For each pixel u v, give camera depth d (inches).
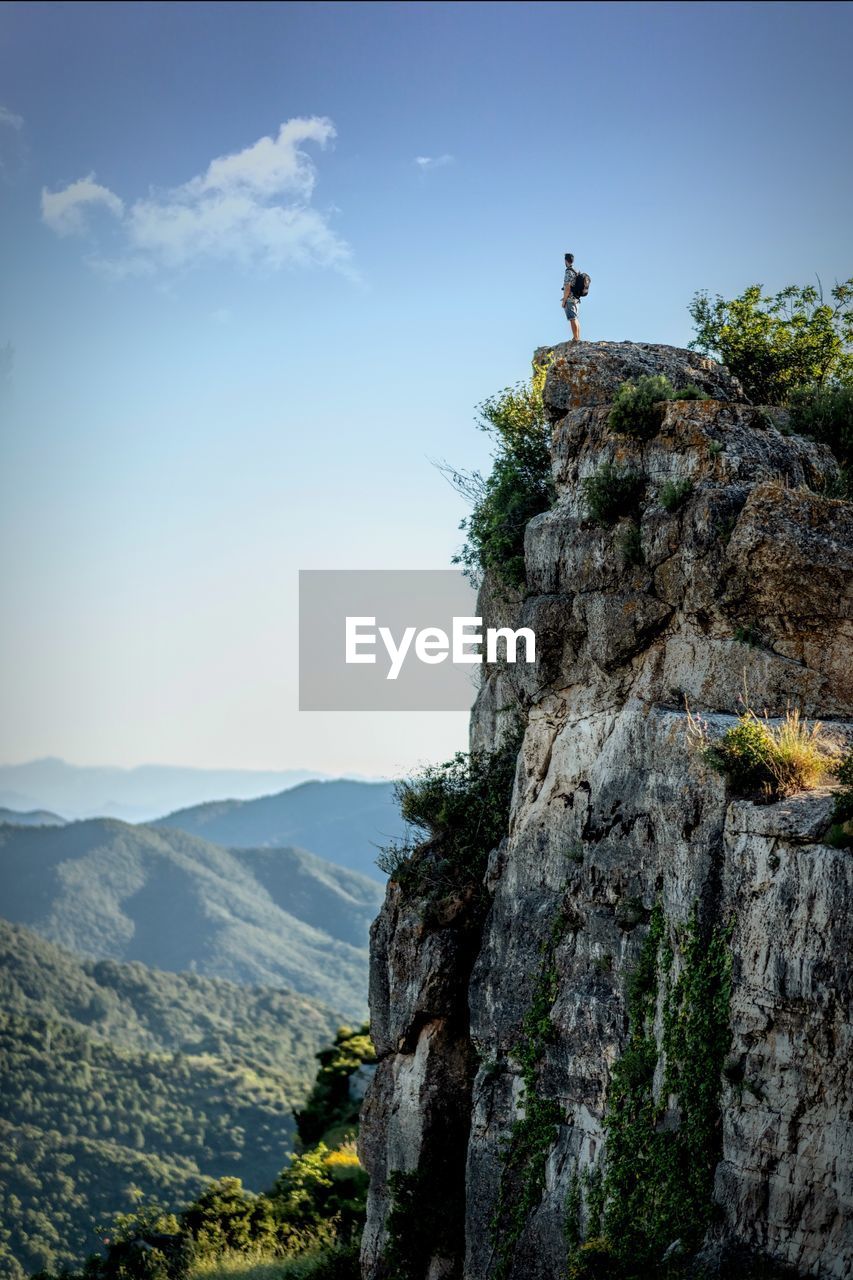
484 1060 778.8
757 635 689.0
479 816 885.2
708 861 608.4
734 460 733.3
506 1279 697.0
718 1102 572.7
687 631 719.1
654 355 892.6
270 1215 1376.7
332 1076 2094.0
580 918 719.1
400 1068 870.4
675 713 684.7
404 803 927.0
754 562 687.7
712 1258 542.3
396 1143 859.4
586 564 779.4
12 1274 5748.0
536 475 960.9
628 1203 612.1
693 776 634.8
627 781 700.0
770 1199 535.8
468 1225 747.4
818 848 548.4
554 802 773.9
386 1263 848.3
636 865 676.1
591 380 869.2
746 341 1112.8
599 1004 680.4
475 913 850.1
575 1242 652.7
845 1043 520.4
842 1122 517.0
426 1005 843.4
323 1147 1654.8
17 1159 7440.9
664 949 635.5
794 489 709.9
